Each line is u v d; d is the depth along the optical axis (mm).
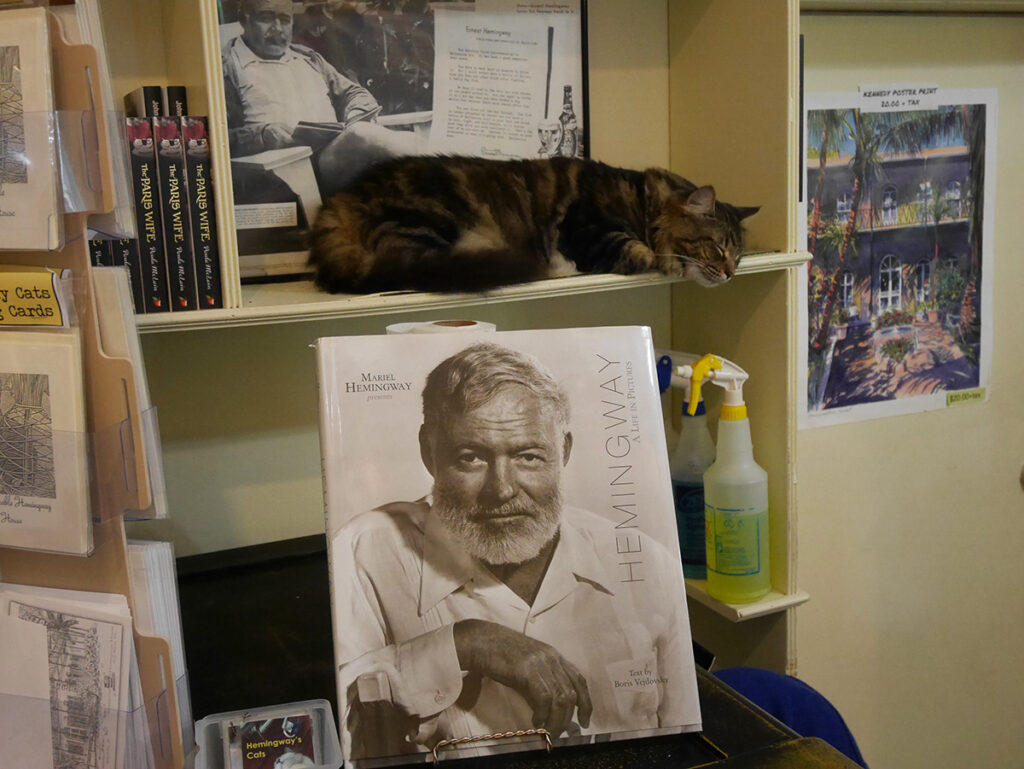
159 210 959
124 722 714
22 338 695
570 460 786
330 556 740
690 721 752
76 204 670
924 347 1752
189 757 761
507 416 780
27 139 647
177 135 952
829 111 1571
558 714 734
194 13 963
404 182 1255
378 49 1255
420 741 714
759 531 1288
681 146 1453
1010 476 1910
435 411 774
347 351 778
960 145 1698
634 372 821
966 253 1748
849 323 1671
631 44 1427
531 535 764
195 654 985
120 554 723
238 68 1186
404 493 755
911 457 1797
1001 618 1974
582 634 751
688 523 1377
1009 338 1837
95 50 654
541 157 1383
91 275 689
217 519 1306
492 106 1339
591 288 1220
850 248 1640
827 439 1708
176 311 980
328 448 756
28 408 693
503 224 1307
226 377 1274
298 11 1203
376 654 724
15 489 708
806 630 1773
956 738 1975
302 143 1232
